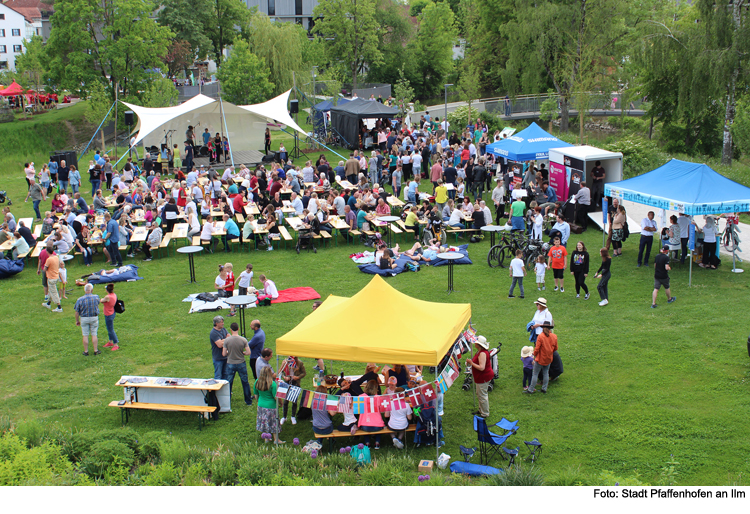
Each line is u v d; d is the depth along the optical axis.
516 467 8.75
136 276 18.59
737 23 33.72
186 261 20.20
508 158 25.80
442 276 18.19
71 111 58.59
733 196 16.89
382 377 11.89
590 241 21.09
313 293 16.80
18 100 61.09
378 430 10.09
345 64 70.38
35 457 8.84
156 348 13.80
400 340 10.02
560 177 24.03
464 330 11.83
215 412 11.10
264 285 16.09
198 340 14.16
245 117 37.88
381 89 61.06
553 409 10.98
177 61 65.88
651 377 11.83
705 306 15.05
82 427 10.82
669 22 42.38
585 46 42.06
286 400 10.87
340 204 22.83
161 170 31.59
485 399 10.80
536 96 49.34
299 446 10.19
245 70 48.38
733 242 17.62
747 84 34.22
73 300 16.98
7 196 29.36
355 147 37.56
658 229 22.14
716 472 8.98
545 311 12.91
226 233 20.89
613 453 9.61
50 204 27.69
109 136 51.84
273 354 13.36
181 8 65.06
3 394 12.02
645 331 13.84
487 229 18.62
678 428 10.15
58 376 12.70
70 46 49.81
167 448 9.57
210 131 37.34
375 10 73.19
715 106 39.12
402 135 34.53
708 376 11.74
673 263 18.50
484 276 18.12
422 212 22.36
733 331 13.53
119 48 47.53
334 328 10.40
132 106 33.19
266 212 21.77
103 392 12.05
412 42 77.62
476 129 38.16
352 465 9.41
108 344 13.86
